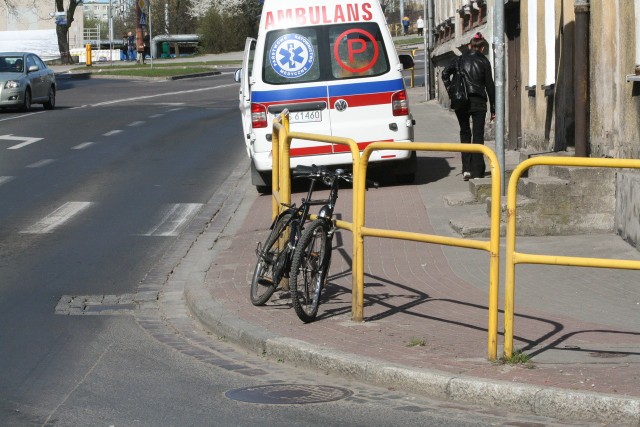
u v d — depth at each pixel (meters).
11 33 101.94
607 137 14.52
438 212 15.84
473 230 13.72
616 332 9.03
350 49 18.64
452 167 21.39
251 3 97.88
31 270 13.27
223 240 15.16
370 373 8.17
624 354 8.27
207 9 100.31
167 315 10.97
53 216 17.20
